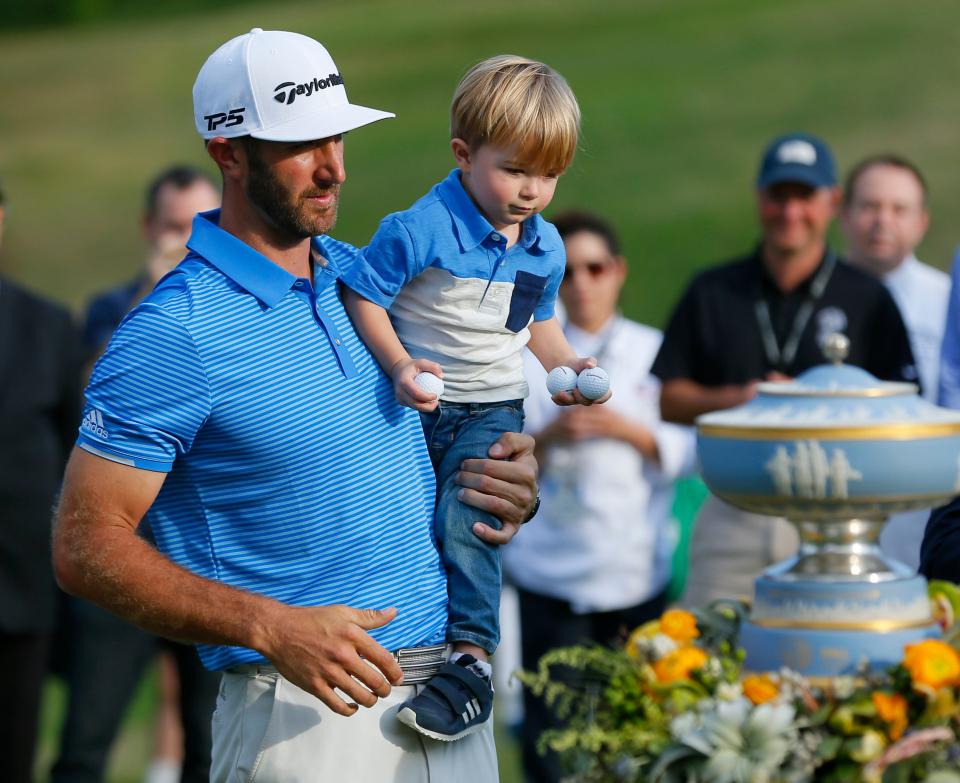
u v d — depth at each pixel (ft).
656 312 228.02
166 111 354.95
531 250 40.96
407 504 39.52
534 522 75.00
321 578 38.17
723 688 37.68
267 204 37.86
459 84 40.14
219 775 39.55
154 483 36.94
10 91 382.22
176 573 36.24
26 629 69.92
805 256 71.67
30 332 71.87
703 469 39.65
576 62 356.59
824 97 302.45
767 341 71.97
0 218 71.15
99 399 36.78
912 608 38.65
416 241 39.29
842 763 36.50
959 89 294.05
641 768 37.99
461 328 40.16
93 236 279.90
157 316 36.94
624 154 290.97
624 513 74.38
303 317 38.70
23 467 70.23
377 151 309.63
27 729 70.64
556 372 40.47
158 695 84.58
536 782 72.08
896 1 358.64
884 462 36.86
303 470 37.86
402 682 39.19
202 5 464.65
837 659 37.93
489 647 40.52
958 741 36.63
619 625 74.69
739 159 282.15
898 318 72.28
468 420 41.22
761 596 39.65
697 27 369.71
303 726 38.34
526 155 38.65
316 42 39.06
